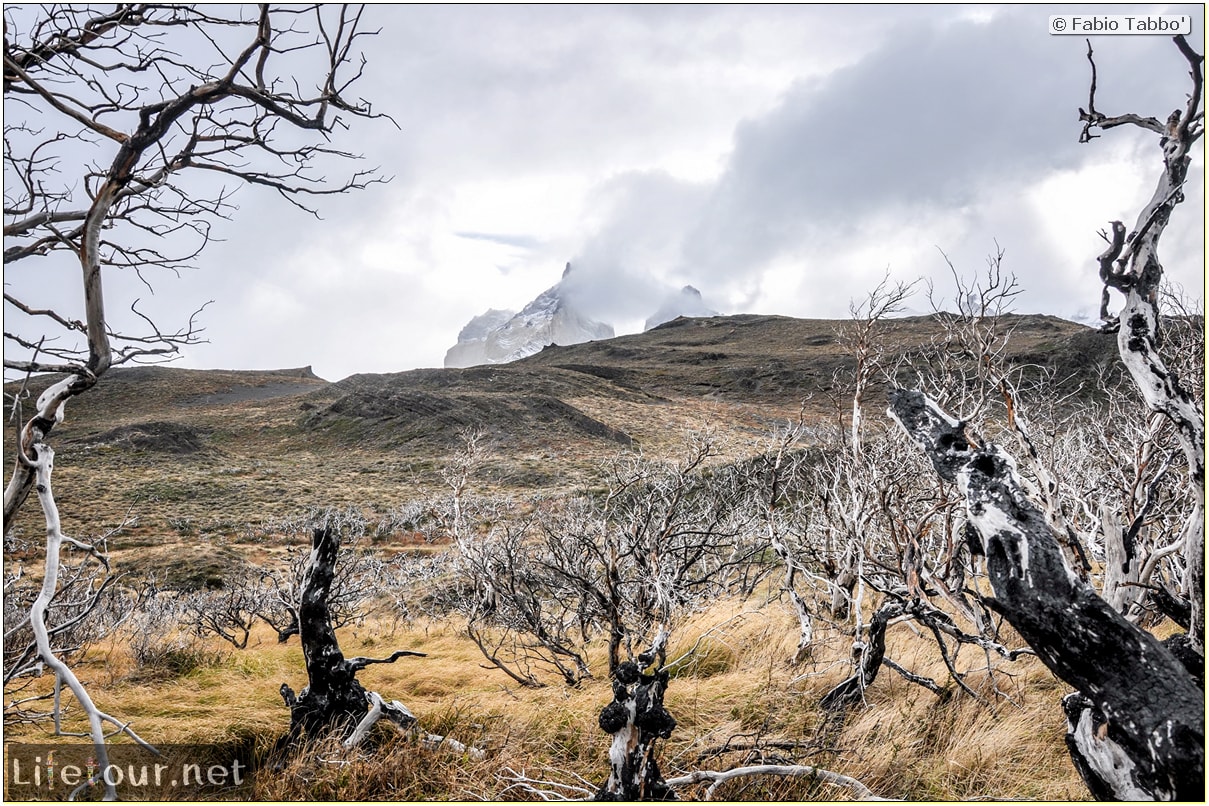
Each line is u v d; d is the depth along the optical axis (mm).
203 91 3369
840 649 5301
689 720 4566
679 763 3898
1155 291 2688
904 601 4199
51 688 5852
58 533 2791
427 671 6680
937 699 4266
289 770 4109
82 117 3236
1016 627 2266
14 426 2816
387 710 4504
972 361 4348
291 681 6539
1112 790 2391
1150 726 2008
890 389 2906
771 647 5840
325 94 3760
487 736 4496
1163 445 3721
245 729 4809
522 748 4332
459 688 6109
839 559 5785
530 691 5602
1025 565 2217
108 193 3176
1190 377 3746
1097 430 5129
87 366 3088
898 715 4070
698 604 6680
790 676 5027
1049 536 2244
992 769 3520
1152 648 2076
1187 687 2027
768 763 3773
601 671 6160
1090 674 2121
